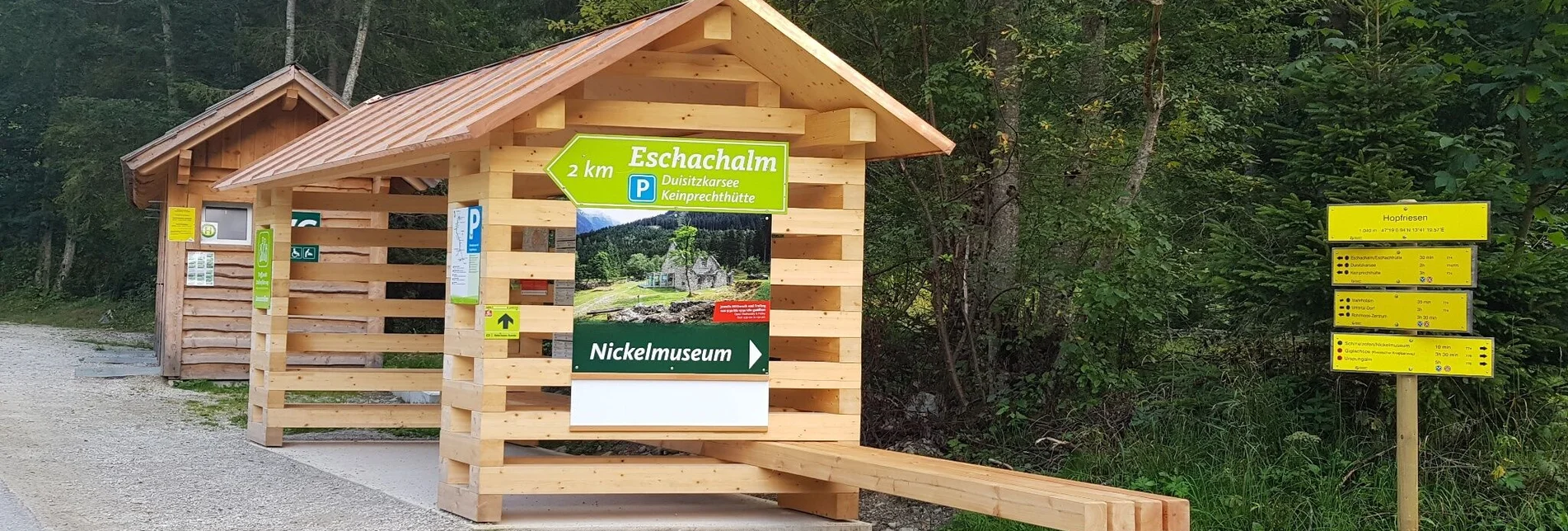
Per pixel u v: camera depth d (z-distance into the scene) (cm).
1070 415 1009
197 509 832
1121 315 990
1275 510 792
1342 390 890
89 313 3212
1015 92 1125
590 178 802
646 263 815
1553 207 966
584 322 806
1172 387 980
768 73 837
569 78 755
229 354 1655
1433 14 978
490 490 803
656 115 816
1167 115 1142
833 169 846
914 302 1190
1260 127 1148
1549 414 834
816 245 895
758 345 834
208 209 1652
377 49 2972
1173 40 1162
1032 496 635
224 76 3350
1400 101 859
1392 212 700
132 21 3362
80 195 2905
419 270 1192
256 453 1105
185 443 1143
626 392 813
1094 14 1177
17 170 3791
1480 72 885
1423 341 689
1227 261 892
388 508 855
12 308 3334
